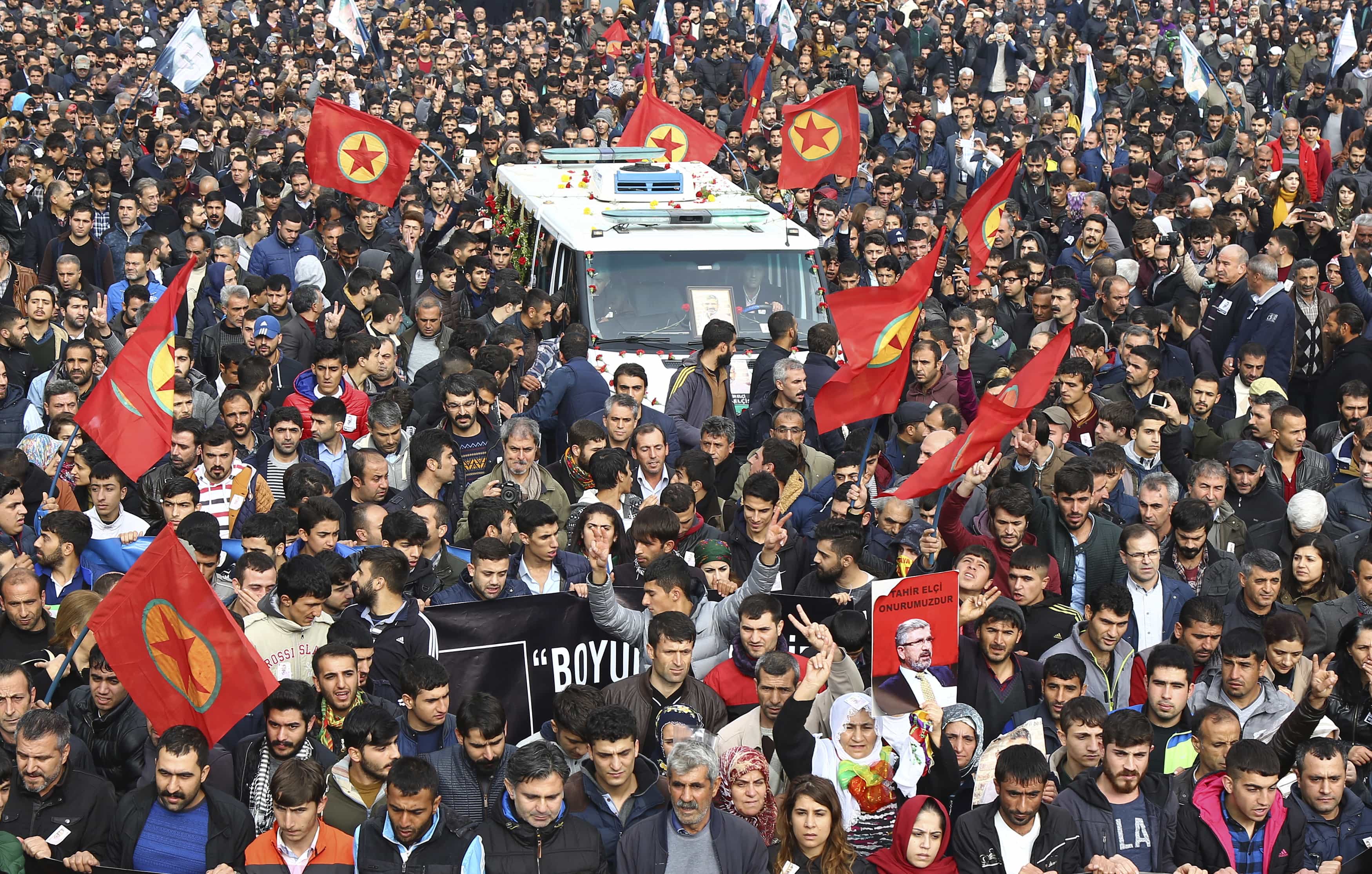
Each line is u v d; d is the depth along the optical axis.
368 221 17.39
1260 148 21.50
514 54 30.97
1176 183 20.31
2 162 21.69
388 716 7.56
